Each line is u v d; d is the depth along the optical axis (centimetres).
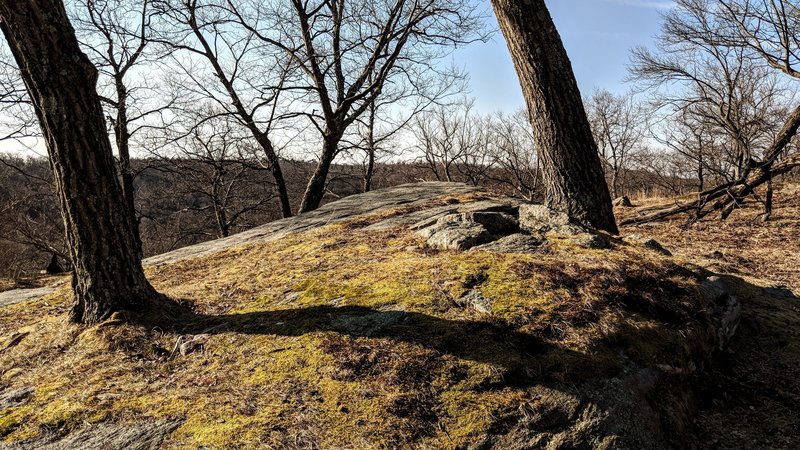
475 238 478
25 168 1912
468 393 269
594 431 256
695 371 343
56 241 1884
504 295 355
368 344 309
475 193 855
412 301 358
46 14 334
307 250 566
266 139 1211
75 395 291
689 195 1984
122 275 390
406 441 239
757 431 313
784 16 1276
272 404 265
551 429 254
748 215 1438
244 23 1065
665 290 385
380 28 1148
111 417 266
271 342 331
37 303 486
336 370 287
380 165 2427
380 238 574
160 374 316
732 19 1440
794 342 419
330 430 244
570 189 525
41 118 355
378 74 1087
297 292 420
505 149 2691
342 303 373
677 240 1183
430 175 3109
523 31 509
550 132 523
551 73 511
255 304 406
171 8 1058
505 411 258
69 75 348
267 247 621
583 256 421
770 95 1881
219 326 370
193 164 1546
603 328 321
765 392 355
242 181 1995
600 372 287
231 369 307
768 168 1175
